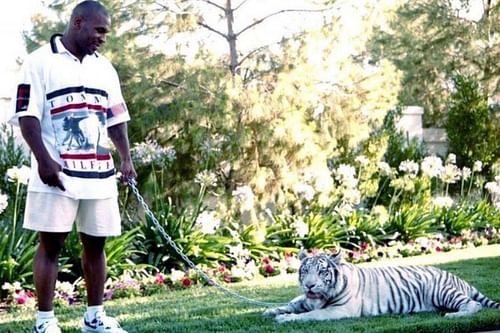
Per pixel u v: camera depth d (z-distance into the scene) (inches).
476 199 662.5
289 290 325.1
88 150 199.2
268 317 242.4
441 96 983.0
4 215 404.2
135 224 433.7
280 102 462.9
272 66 481.7
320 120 492.4
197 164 483.2
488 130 735.1
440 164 537.0
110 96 210.5
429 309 245.6
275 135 456.1
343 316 233.8
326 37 473.1
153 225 401.1
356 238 484.1
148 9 477.4
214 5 500.4
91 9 199.3
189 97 454.9
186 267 394.9
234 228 455.2
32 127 192.5
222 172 488.1
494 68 904.9
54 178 192.2
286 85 463.8
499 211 598.9
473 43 917.2
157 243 396.5
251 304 280.8
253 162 474.3
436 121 995.3
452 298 240.5
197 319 248.1
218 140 462.0
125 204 452.1
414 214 520.4
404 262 427.8
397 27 908.0
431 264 401.1
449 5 941.8
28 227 197.0
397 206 573.0
